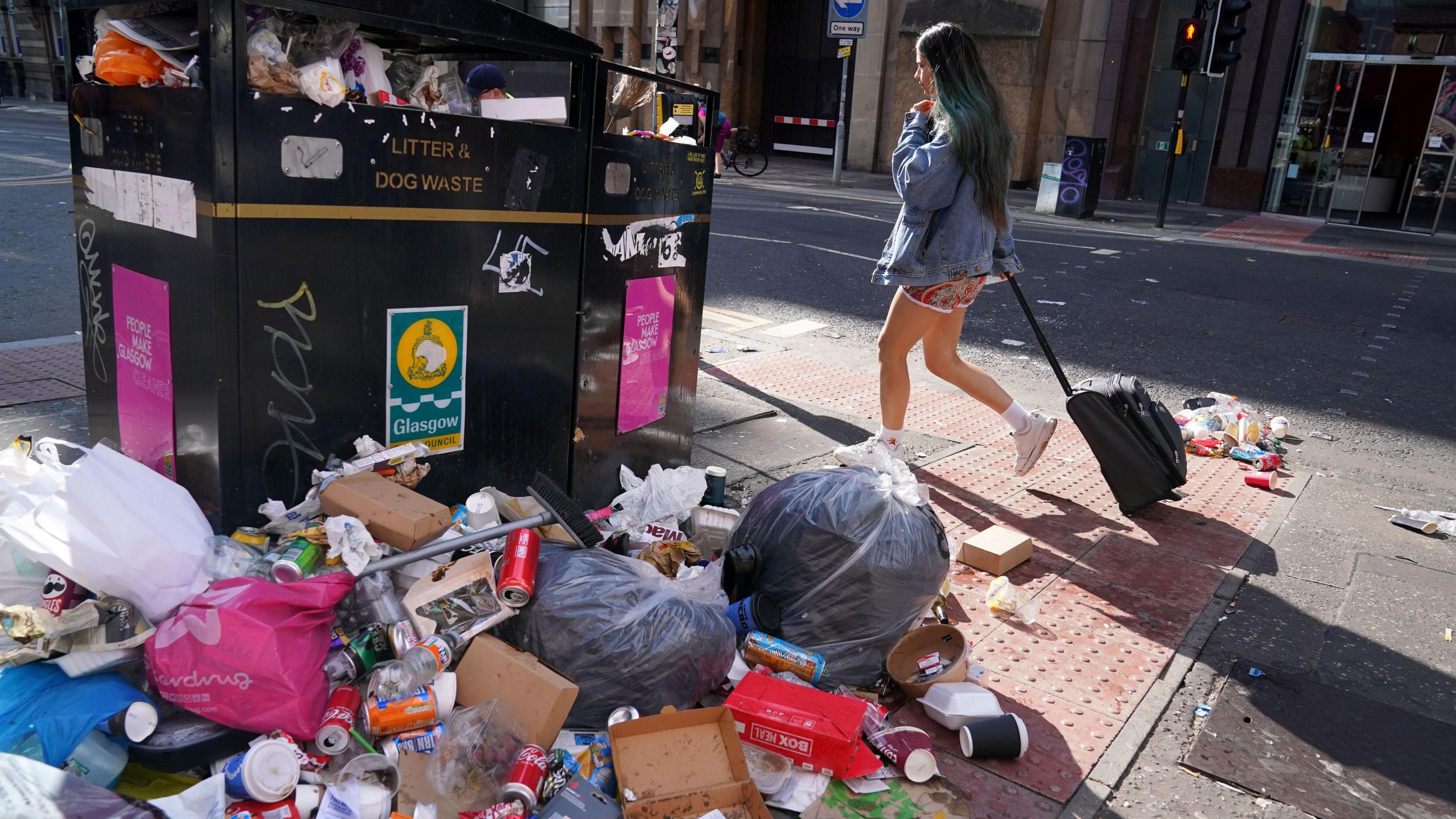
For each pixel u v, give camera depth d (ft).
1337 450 17.90
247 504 8.19
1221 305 30.37
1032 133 66.33
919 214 12.70
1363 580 12.26
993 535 12.18
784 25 79.41
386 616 7.82
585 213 10.18
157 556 7.13
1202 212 61.41
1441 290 36.09
